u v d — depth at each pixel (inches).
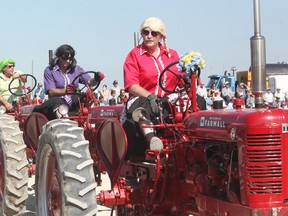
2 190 274.8
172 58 252.1
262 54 315.6
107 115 322.7
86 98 319.3
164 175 220.7
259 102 194.2
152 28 244.5
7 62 413.4
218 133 190.2
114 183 231.0
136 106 239.9
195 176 206.4
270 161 174.4
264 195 174.7
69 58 328.2
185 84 223.9
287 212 174.9
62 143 210.5
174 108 231.3
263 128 173.9
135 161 248.8
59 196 216.5
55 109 309.3
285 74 1085.8
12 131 276.7
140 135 243.3
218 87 1021.8
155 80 246.5
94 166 338.0
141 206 235.8
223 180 192.9
